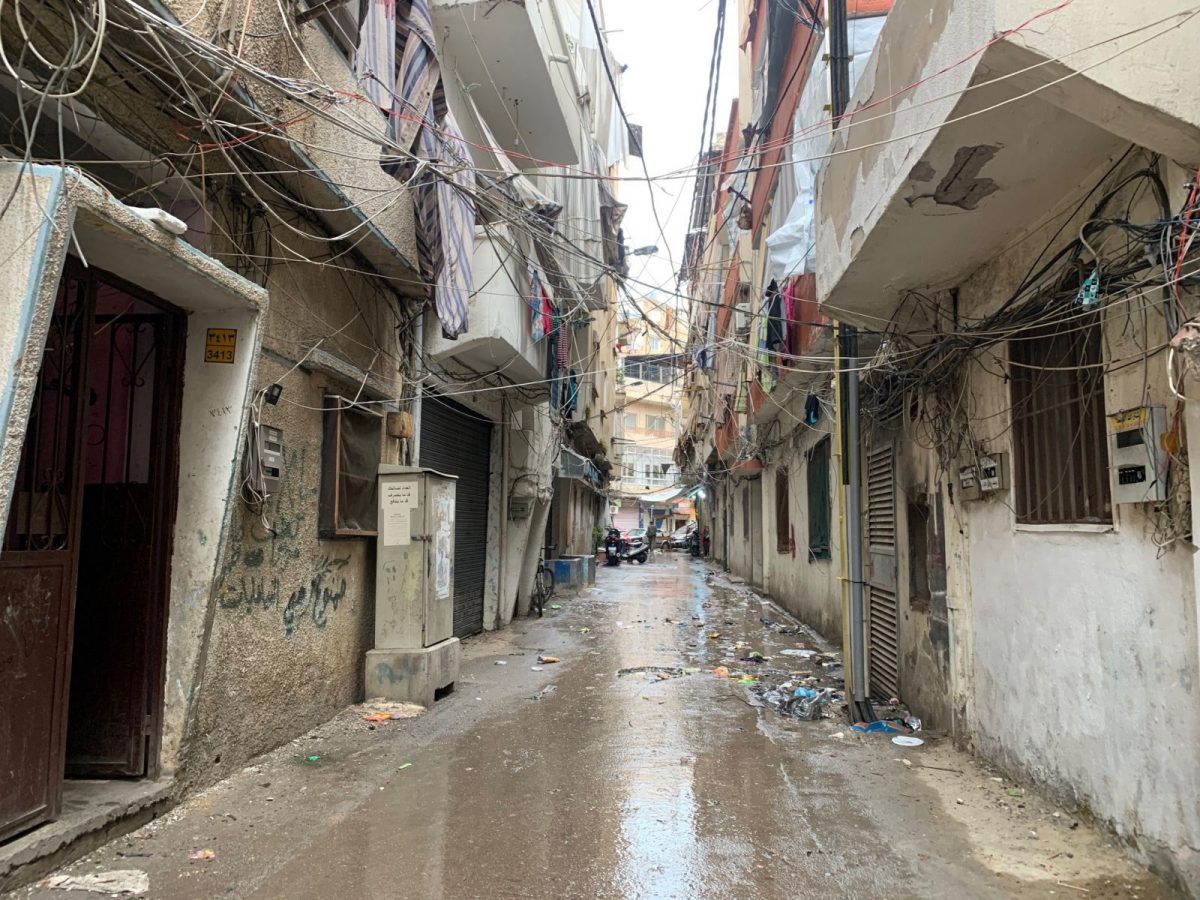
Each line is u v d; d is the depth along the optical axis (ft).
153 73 11.75
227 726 14.88
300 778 14.97
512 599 38.63
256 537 15.89
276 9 14.44
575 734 18.37
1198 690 9.62
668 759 16.42
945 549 17.92
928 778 15.15
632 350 107.14
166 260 11.35
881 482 23.66
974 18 9.61
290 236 17.22
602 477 88.94
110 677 13.47
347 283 20.10
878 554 23.95
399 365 23.67
